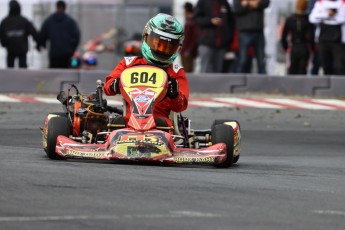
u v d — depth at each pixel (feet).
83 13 265.95
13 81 193.36
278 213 73.46
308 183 92.22
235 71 221.05
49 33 219.82
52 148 100.22
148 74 102.83
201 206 74.79
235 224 68.49
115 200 75.51
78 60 242.17
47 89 193.16
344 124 163.84
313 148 133.69
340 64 203.72
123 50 264.31
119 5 266.36
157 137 97.25
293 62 216.13
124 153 95.86
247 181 90.27
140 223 67.67
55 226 66.08
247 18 206.69
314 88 198.59
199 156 98.07
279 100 189.57
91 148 98.07
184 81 107.45
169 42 104.47
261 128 155.74
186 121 108.99
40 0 254.88
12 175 86.02
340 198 82.74
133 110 99.76
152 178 87.45
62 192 78.02
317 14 203.62
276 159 118.62
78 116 106.93
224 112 172.14
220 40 208.44
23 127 144.66
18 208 71.56
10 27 216.13
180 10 263.49
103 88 108.58
